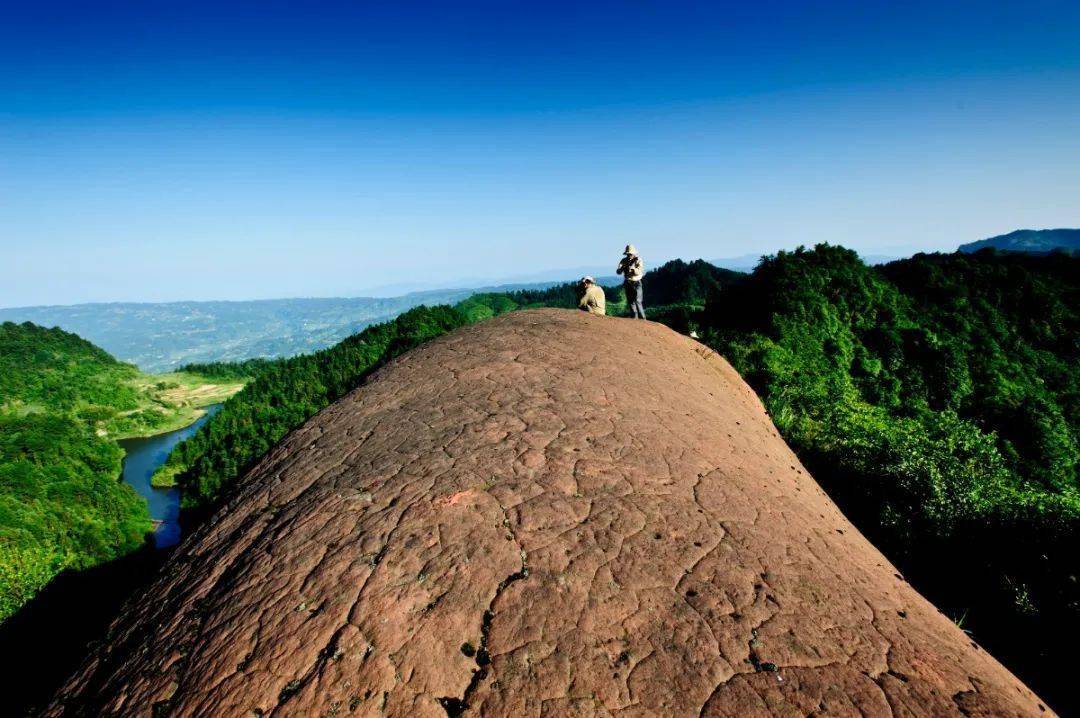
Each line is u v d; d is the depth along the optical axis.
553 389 5.28
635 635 2.30
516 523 2.99
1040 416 20.50
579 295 10.99
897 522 9.92
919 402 21.66
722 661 2.21
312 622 2.37
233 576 2.94
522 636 2.25
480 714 1.92
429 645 2.20
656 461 3.96
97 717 2.25
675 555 2.86
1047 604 7.29
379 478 3.65
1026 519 8.74
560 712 1.93
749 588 2.69
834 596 2.82
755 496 3.86
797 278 24.89
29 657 24.45
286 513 3.52
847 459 12.28
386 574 2.60
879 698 2.13
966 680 2.39
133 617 3.10
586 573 2.63
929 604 3.36
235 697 2.07
